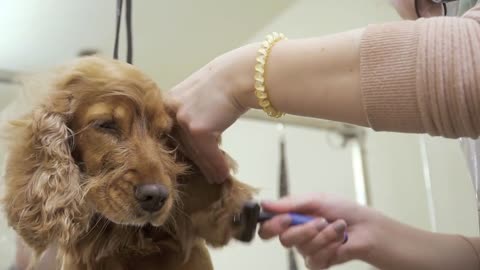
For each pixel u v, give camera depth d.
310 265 1.02
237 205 0.95
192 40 2.55
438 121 0.68
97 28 2.42
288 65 0.79
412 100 0.68
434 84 0.67
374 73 0.71
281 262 2.46
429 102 0.67
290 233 0.93
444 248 1.05
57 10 2.29
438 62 0.67
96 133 0.88
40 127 0.88
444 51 0.67
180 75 2.84
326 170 2.43
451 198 1.95
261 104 0.83
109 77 0.90
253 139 2.56
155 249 0.96
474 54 0.66
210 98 0.86
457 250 1.05
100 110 0.88
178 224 0.96
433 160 2.03
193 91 0.89
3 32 2.46
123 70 0.93
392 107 0.70
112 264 0.95
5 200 0.87
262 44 0.83
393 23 0.74
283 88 0.80
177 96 0.92
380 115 0.71
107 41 2.48
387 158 2.31
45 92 0.91
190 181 0.97
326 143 2.46
